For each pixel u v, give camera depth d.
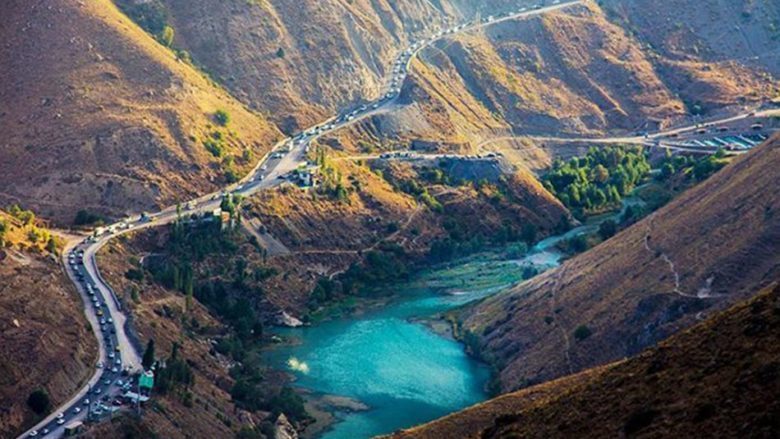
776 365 174.62
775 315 188.62
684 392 182.25
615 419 187.50
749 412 168.25
